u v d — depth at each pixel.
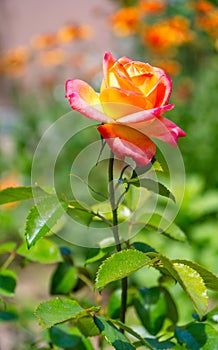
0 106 4.82
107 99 0.53
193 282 0.49
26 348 0.86
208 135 2.50
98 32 4.12
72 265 0.75
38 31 5.63
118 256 0.51
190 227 1.92
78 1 5.41
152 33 2.54
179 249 1.73
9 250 0.73
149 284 1.53
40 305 0.52
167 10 2.71
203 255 1.73
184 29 2.56
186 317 1.23
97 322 0.54
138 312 0.67
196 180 2.07
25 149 2.87
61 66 3.35
